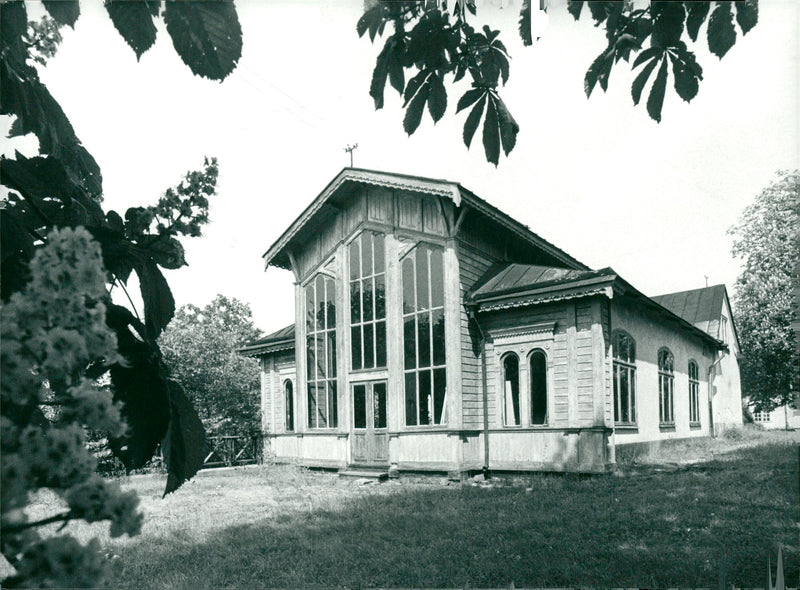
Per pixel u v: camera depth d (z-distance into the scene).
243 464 19.56
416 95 2.04
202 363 21.02
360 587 5.14
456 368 12.59
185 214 1.85
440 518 8.05
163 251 1.91
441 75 2.04
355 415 14.73
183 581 5.27
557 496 9.41
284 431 18.92
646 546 6.05
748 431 17.05
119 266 1.93
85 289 0.94
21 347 0.90
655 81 1.89
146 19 1.58
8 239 1.91
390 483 12.93
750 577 4.85
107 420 0.96
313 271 16.28
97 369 1.73
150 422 1.75
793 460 10.08
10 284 1.38
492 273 13.84
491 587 4.95
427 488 11.52
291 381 19.02
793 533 6.21
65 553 0.85
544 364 12.45
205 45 1.56
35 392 0.95
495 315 12.97
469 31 2.08
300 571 5.68
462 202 12.63
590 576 5.07
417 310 13.52
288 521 8.45
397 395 13.62
